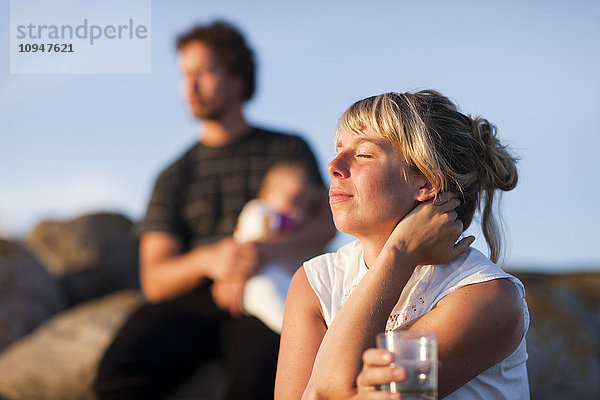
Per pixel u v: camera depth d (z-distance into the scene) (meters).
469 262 2.48
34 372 6.38
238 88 5.45
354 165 2.49
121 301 7.00
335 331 2.29
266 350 4.48
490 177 2.58
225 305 4.74
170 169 5.48
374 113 2.46
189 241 5.44
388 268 2.35
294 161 5.41
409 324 2.38
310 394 2.24
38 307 8.61
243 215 5.28
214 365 5.38
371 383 1.91
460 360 2.30
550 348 6.16
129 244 11.39
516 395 2.51
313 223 5.26
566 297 7.22
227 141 5.44
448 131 2.50
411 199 2.47
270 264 4.91
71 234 11.05
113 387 4.73
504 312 2.35
